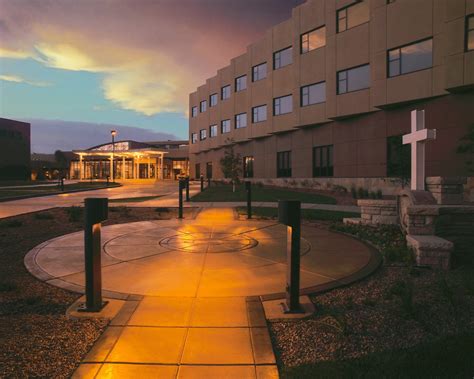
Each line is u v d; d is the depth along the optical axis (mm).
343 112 24297
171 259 6215
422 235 6148
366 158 23703
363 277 5164
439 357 2971
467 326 3576
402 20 20281
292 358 3047
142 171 70250
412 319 3762
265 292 4566
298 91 28141
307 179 28578
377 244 7387
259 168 35531
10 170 60000
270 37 31844
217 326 3582
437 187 8039
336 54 24609
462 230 6074
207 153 48906
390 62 21062
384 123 22500
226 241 7793
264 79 33688
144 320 3715
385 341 3309
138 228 9484
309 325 3658
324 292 4633
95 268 3975
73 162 73750
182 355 3047
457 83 17516
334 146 26188
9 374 2762
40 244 7398
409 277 5156
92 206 3934
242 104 37844
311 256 6414
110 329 3506
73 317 3779
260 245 7383
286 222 3990
